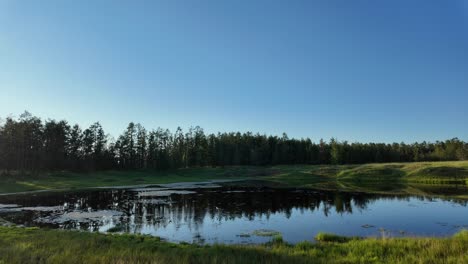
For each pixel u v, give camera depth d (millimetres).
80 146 125438
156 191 69812
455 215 37562
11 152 94312
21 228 27016
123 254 15078
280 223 33594
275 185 86750
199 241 25953
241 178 121125
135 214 39875
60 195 62656
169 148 148250
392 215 37781
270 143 177375
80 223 34281
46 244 18594
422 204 46656
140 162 136125
